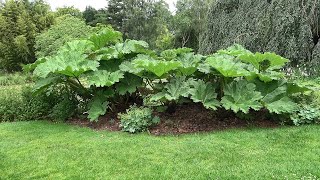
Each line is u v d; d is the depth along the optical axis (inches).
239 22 403.9
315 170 134.1
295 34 342.3
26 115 254.5
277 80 213.2
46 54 686.5
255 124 208.8
